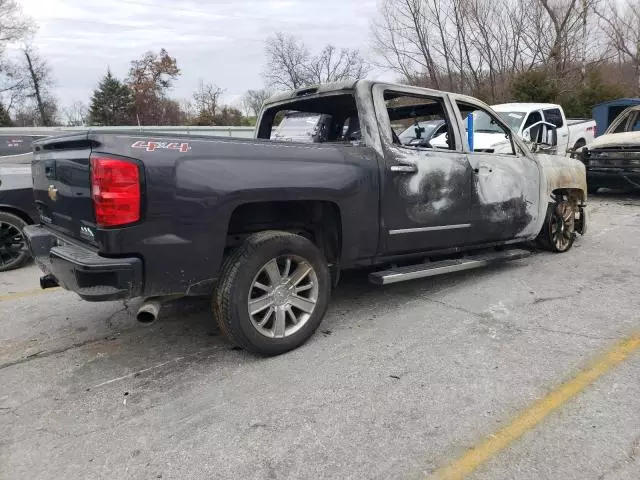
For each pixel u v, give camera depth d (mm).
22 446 2582
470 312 4254
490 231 4922
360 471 2318
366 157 3826
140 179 2814
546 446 2447
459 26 26438
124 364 3486
